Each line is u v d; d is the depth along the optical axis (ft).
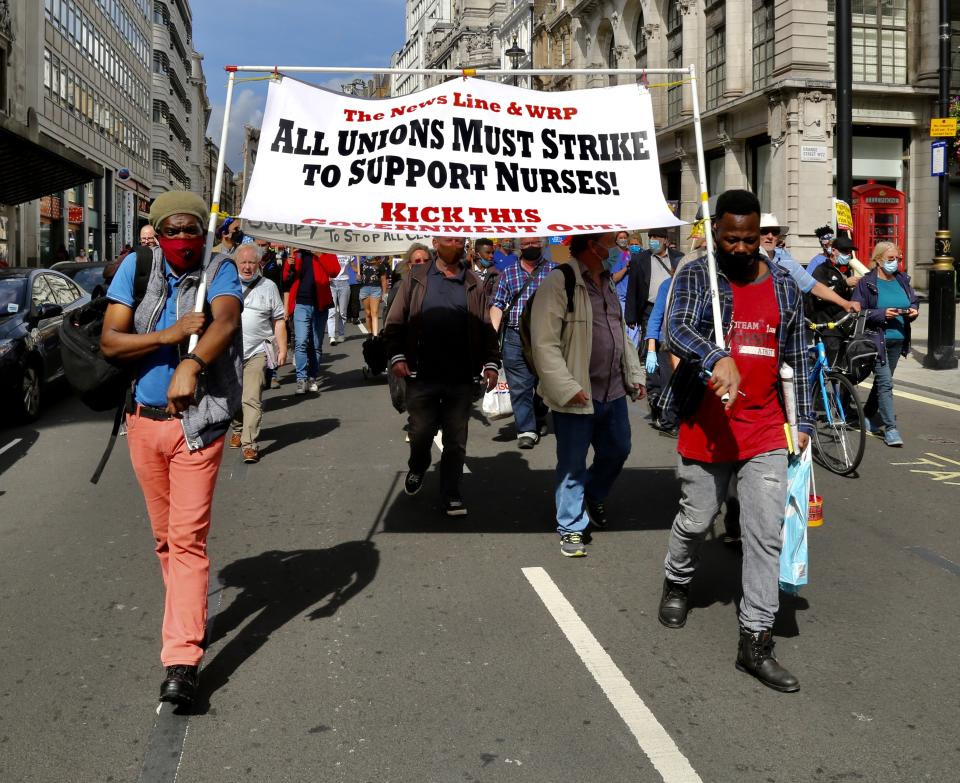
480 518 20.26
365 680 12.19
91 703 11.58
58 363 35.29
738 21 91.61
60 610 14.79
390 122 16.19
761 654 12.25
